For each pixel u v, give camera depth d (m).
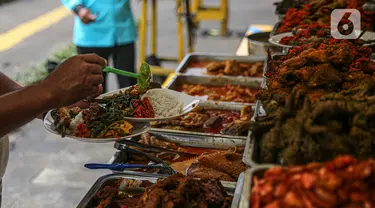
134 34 5.05
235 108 3.11
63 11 11.34
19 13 11.13
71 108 2.26
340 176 1.16
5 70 7.56
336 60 2.00
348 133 1.47
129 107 2.26
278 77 1.97
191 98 2.38
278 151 1.53
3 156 2.27
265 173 1.31
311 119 1.46
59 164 4.54
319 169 1.23
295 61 2.03
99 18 4.83
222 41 9.09
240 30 9.86
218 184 1.82
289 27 3.55
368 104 1.51
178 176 1.80
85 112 2.11
